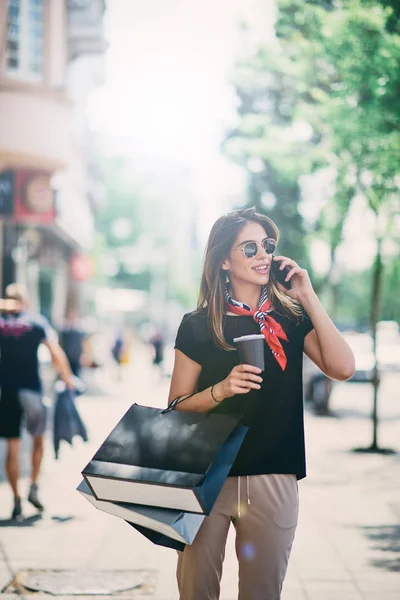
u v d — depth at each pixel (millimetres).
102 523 8602
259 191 22859
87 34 23422
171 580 6621
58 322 32812
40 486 10609
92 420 18641
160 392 28469
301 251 23672
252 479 3738
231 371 3705
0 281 21422
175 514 3500
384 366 44875
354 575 6758
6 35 18281
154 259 76000
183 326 3910
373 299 14492
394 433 16969
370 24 11242
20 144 18781
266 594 3775
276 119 14141
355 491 10492
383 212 13906
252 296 3943
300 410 3846
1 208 19547
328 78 12664
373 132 11930
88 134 34750
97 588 6398
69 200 27219
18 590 6352
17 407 8844
